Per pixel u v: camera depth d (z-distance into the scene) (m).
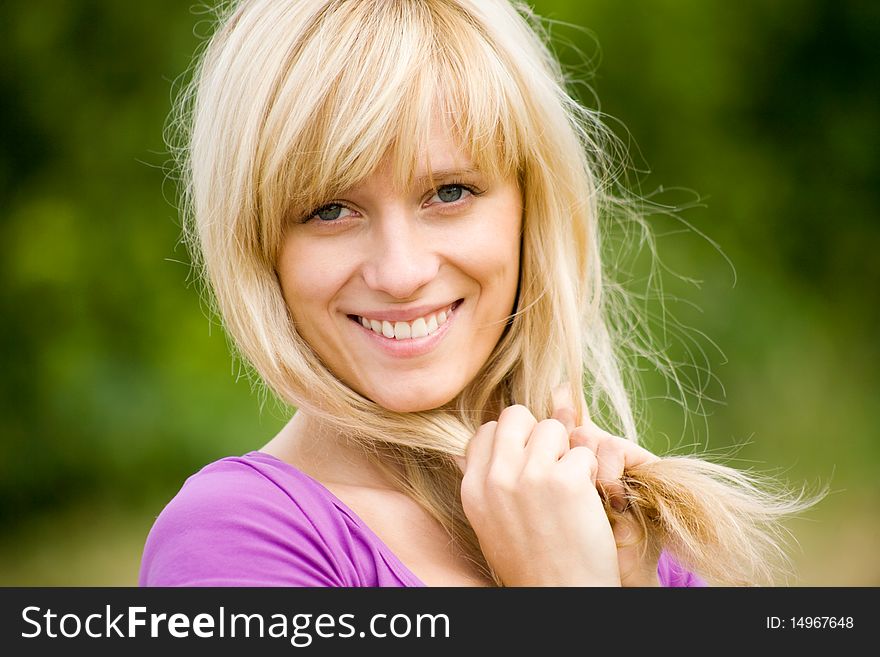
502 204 2.94
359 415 2.95
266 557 2.61
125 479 11.82
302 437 3.08
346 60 2.71
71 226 12.29
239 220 2.84
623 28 12.88
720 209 13.19
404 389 2.88
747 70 13.46
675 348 11.54
